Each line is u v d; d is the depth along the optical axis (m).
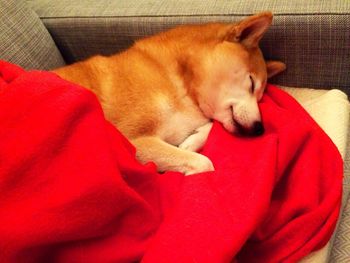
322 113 1.24
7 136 0.73
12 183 0.71
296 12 1.25
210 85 1.29
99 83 1.24
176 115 1.28
